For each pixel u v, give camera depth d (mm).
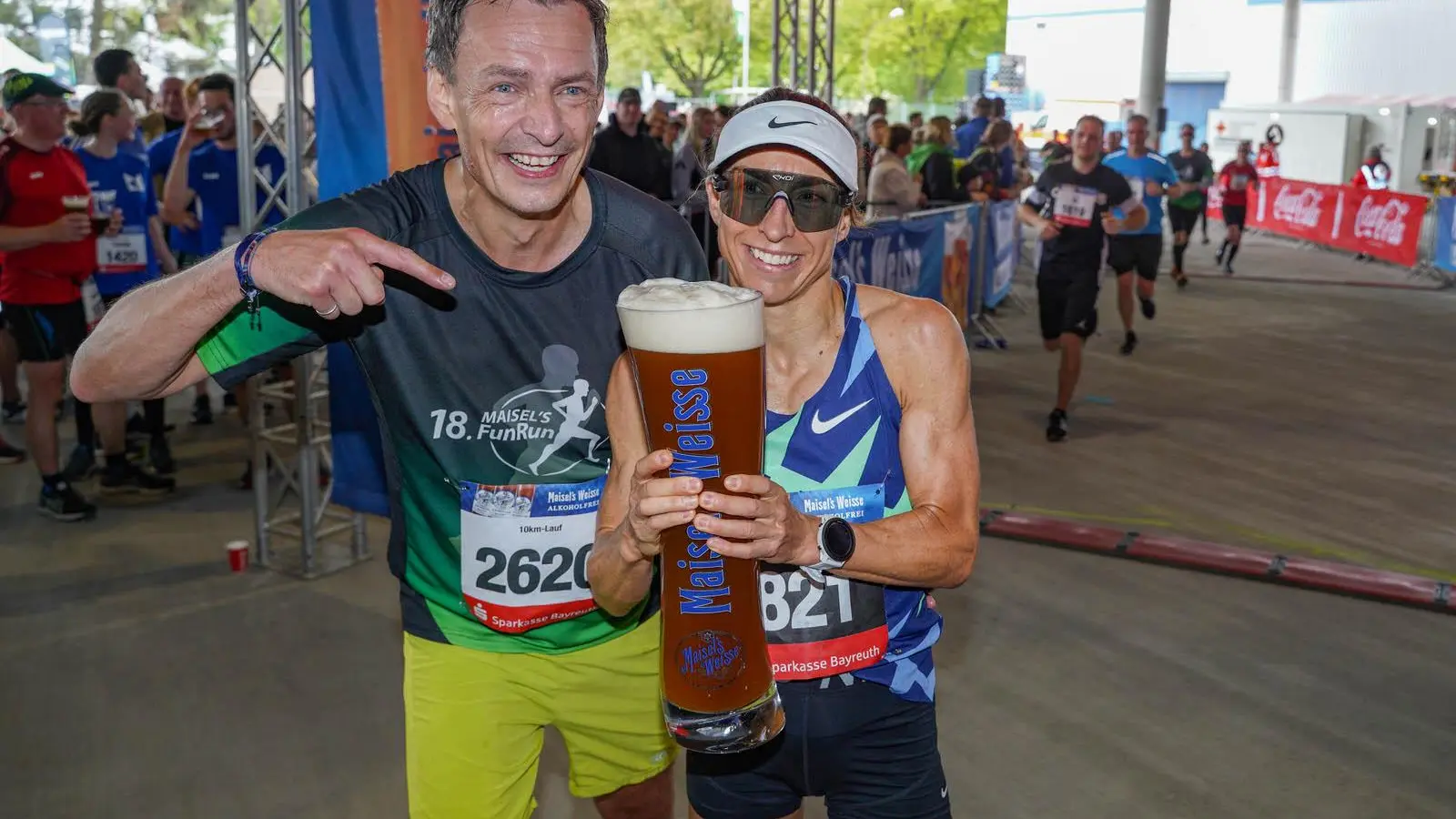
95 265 5020
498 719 1963
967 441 1626
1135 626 3977
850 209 1587
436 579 1922
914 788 1730
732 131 1529
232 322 1680
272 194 4316
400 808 2850
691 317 1182
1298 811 2859
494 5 1451
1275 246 17406
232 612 4090
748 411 1240
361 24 3855
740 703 1333
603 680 1999
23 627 3934
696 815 1817
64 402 7027
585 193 1758
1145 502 5367
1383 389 7871
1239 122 22875
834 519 1423
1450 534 4965
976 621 4008
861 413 1597
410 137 3877
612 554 1531
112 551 4684
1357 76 29094
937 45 33000
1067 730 3252
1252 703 3432
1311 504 5363
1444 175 16188
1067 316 6301
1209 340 9703
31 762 3051
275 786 2943
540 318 1761
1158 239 9156
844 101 29641
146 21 21531
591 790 2166
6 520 5047
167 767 3031
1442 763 3102
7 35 20422
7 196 4734
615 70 31156
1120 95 36219
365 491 4145
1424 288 12805
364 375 1826
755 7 30859
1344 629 3971
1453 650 3818
